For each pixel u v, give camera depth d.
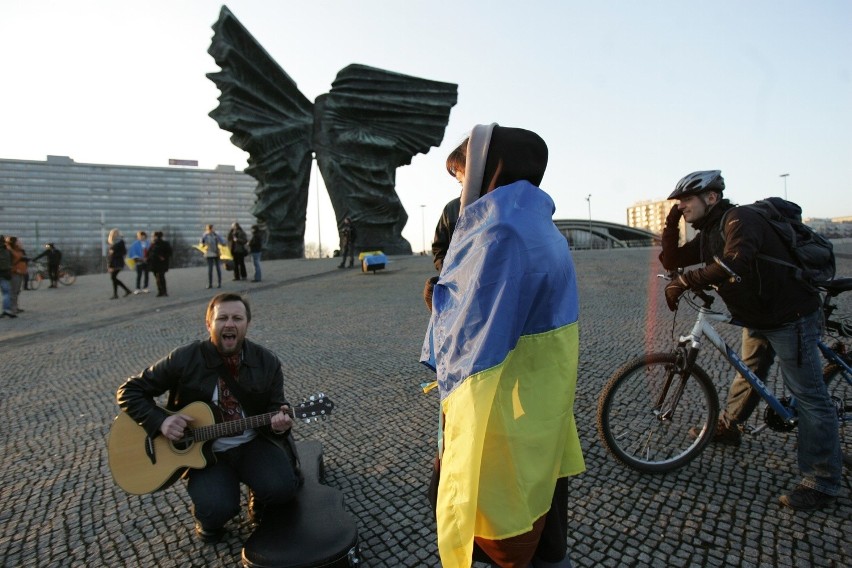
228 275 20.52
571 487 3.23
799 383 2.92
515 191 1.60
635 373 3.40
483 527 1.57
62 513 3.30
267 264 24.36
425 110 31.25
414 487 3.38
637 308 8.83
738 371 3.34
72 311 12.59
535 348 1.56
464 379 1.48
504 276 1.48
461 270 1.60
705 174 3.11
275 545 2.46
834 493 2.82
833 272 2.96
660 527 2.80
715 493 3.08
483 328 1.48
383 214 30.89
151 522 3.16
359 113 30.66
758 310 2.95
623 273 13.48
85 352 7.91
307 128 30.16
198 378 2.96
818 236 2.96
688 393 3.51
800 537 2.65
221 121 26.89
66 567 2.77
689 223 3.26
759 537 2.67
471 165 1.70
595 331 7.23
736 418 3.53
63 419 4.98
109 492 3.54
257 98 27.56
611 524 2.85
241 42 26.77
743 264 2.80
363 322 9.12
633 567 2.52
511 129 1.72
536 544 1.62
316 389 5.45
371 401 5.00
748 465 3.36
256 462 2.88
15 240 12.38
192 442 2.89
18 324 11.05
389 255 30.66
